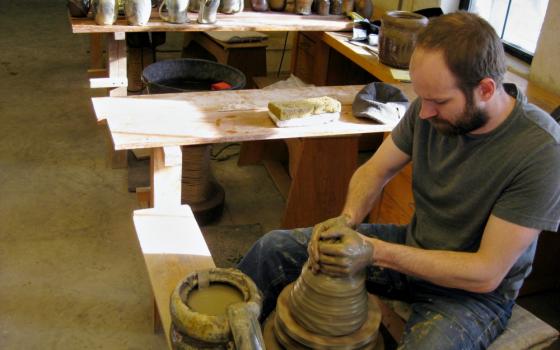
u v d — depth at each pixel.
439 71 1.58
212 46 4.88
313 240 1.67
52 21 7.46
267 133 2.40
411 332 1.79
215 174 4.05
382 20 3.30
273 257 2.05
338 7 4.14
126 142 2.21
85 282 2.92
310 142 3.04
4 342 2.53
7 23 7.26
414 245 2.03
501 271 1.70
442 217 1.92
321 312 1.64
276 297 2.08
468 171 1.80
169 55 6.31
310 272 1.67
